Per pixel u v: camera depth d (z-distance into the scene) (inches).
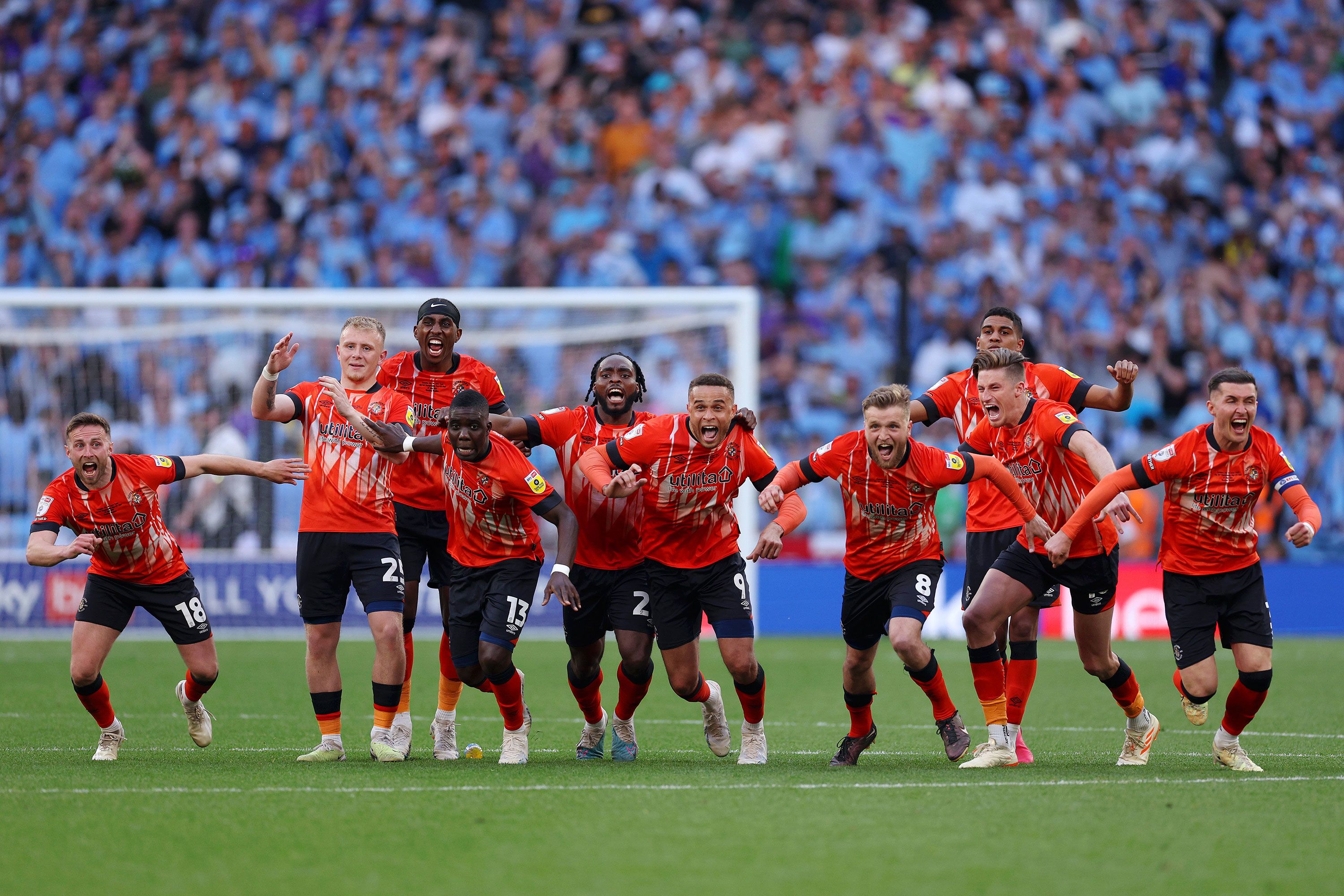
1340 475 2655.0
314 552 949.2
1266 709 1352.1
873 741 960.3
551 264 2928.2
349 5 3267.7
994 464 914.1
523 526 942.4
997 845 649.0
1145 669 1740.9
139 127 3144.7
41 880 586.9
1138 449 2704.2
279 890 570.3
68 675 1617.9
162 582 968.9
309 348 2297.0
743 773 881.5
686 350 2356.1
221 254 2930.6
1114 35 3289.9
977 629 943.7
